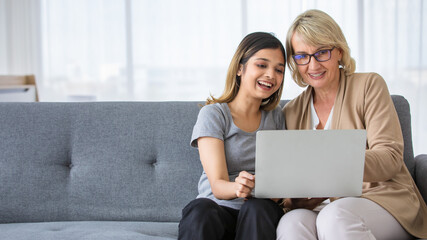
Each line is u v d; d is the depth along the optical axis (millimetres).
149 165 1616
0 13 3742
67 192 1581
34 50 3781
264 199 1202
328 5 3729
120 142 1613
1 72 3775
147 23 3756
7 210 1553
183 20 3750
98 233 1329
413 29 3707
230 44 3756
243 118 1478
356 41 3742
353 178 1181
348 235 1060
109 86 3795
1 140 1595
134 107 1657
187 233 1128
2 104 1649
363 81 1438
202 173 1553
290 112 1563
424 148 3713
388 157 1275
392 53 3734
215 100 1512
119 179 1587
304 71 1476
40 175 1579
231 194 1223
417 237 1241
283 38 3734
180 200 1578
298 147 1149
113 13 3754
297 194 1188
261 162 1156
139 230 1403
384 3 3717
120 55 3775
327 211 1134
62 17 3762
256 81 1427
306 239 1102
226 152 1412
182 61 3773
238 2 3732
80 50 3779
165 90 3787
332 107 1491
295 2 3711
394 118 1384
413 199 1317
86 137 1619
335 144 1151
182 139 1615
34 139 1604
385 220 1195
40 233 1329
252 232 1128
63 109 1650
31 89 2881
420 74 3707
